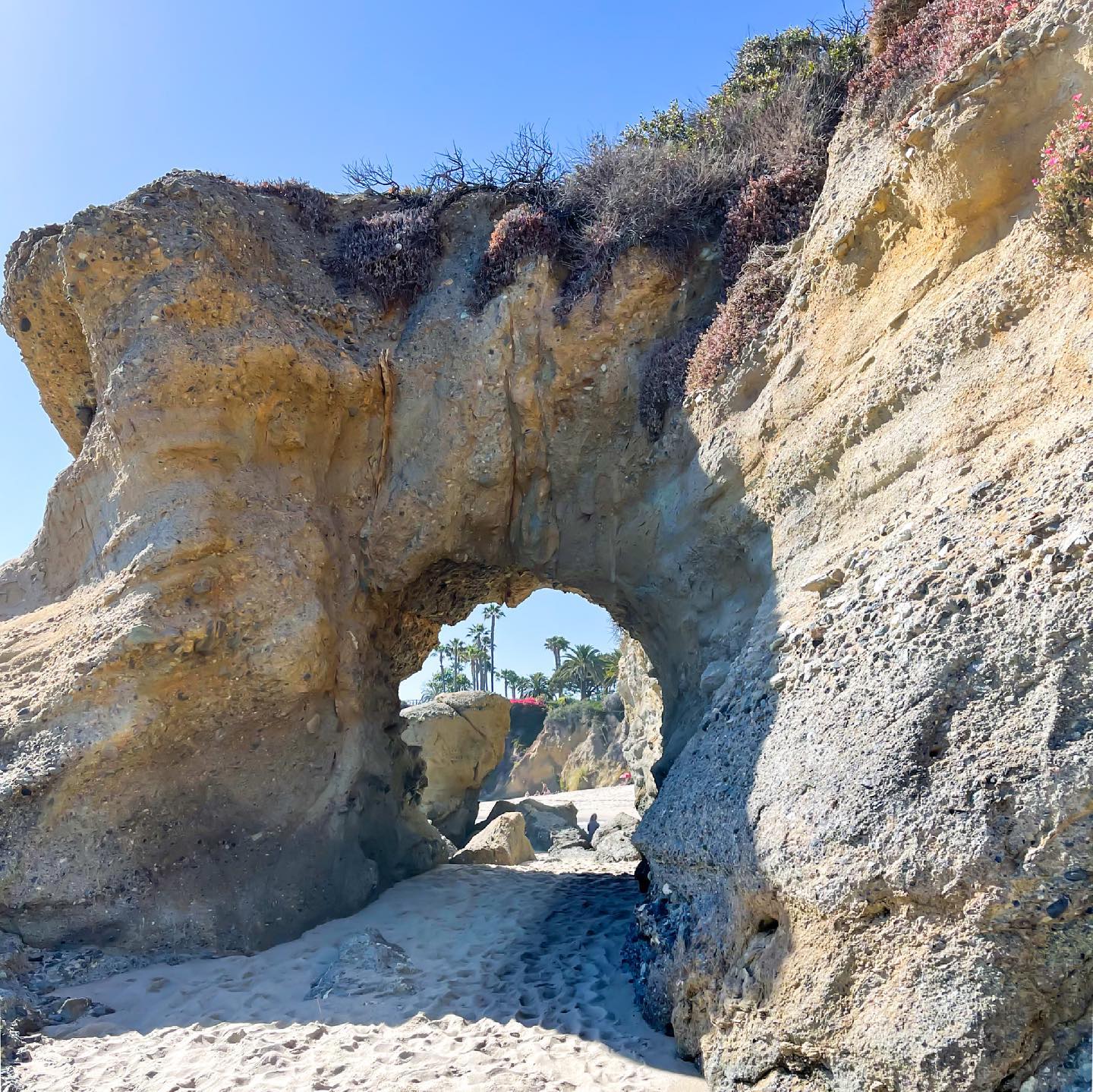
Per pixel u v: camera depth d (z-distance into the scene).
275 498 8.70
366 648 9.51
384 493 9.72
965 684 4.25
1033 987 3.52
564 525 9.98
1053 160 5.00
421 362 9.84
